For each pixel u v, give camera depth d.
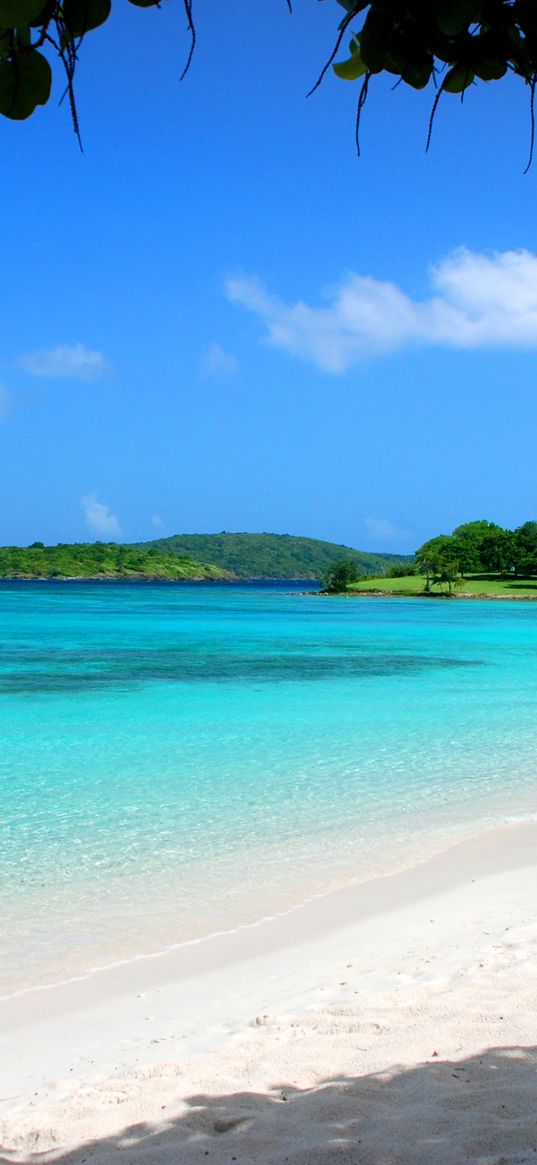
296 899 8.80
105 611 86.38
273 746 17.78
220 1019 5.82
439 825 11.77
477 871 9.70
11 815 12.16
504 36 1.83
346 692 26.83
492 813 12.48
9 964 7.11
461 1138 3.80
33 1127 4.31
